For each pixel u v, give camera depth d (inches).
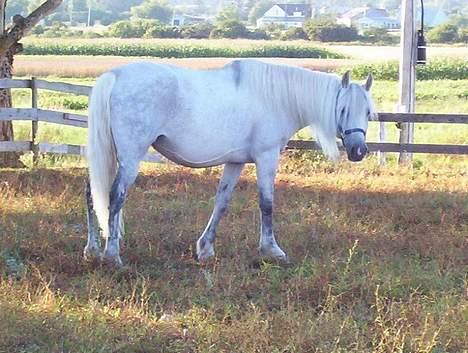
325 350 216.4
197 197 440.1
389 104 1011.3
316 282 280.5
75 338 219.6
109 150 290.7
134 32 3174.2
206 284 278.2
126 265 297.1
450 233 366.6
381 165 567.5
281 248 332.8
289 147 550.6
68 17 5039.4
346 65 1835.6
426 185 489.7
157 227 357.4
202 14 6299.2
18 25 550.0
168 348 221.1
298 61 1988.2
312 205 410.6
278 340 224.5
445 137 736.3
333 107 308.7
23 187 449.7
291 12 5009.8
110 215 290.7
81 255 307.1
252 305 243.4
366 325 239.5
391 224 382.3
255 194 444.5
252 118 304.3
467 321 240.5
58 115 544.7
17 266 291.1
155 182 488.4
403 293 276.2
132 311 241.8
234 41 2758.4
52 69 1675.7
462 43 2940.5
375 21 4680.1
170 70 294.8
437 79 1640.0
